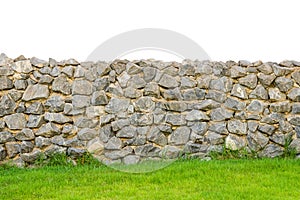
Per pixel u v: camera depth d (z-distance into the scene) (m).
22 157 9.34
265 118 9.55
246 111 9.58
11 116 9.39
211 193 7.68
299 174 8.50
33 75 9.48
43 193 7.88
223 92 9.60
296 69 9.67
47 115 9.42
